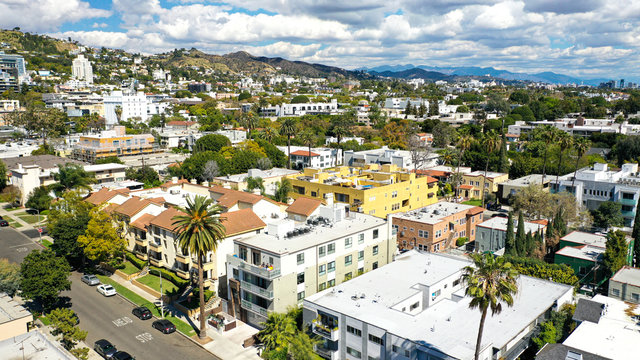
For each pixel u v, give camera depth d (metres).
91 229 70.44
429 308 48.72
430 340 41.50
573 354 37.72
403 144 189.25
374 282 55.56
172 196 85.94
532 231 80.62
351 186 99.06
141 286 68.62
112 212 77.94
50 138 184.62
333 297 51.19
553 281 57.94
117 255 76.12
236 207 76.19
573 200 90.44
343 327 46.94
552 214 88.94
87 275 72.75
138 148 174.50
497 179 125.00
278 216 77.25
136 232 76.62
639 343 41.06
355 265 63.25
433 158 152.62
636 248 73.44
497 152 143.88
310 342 45.72
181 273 66.69
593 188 99.69
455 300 52.53
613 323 45.19
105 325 57.75
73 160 139.50
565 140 107.38
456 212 89.38
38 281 57.16
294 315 52.47
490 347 40.38
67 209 83.38
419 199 107.44
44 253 60.69
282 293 53.22
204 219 52.00
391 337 42.47
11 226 100.06
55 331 48.62
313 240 58.69
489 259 35.69
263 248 55.09
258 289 53.59
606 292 61.62
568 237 74.75
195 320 59.41
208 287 64.38
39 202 109.44
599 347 40.47
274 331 46.88
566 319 48.69
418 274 58.03
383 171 111.19
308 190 99.75
